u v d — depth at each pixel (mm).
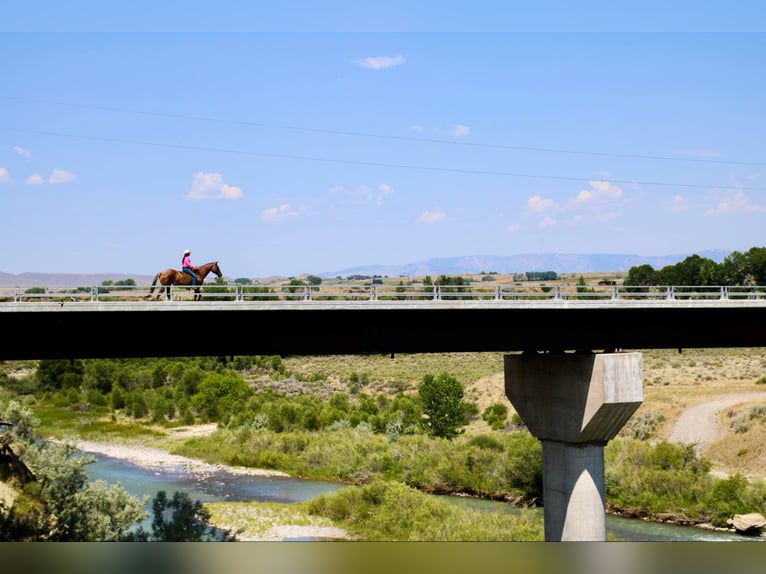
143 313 33156
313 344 37594
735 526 58625
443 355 171375
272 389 136125
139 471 82938
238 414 108812
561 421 40875
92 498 47250
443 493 71875
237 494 71000
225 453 89375
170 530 56125
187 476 80125
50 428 111625
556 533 41438
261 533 56531
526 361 43750
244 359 158250
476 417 107438
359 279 127062
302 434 93188
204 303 33125
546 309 38875
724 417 85875
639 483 65562
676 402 94688
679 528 60031
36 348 33969
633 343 42812
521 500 67500
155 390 131375
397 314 38719
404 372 151250
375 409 107375
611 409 38969
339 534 56625
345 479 78375
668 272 173125
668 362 138125
